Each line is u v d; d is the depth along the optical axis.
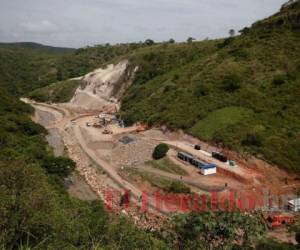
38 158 54.84
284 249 29.52
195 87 87.06
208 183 53.88
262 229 18.48
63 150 80.00
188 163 61.91
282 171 54.59
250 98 72.19
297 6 96.75
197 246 17.28
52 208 17.42
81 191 56.31
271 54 82.50
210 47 122.00
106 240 18.05
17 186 17.20
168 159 64.25
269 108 67.62
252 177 54.25
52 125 107.56
